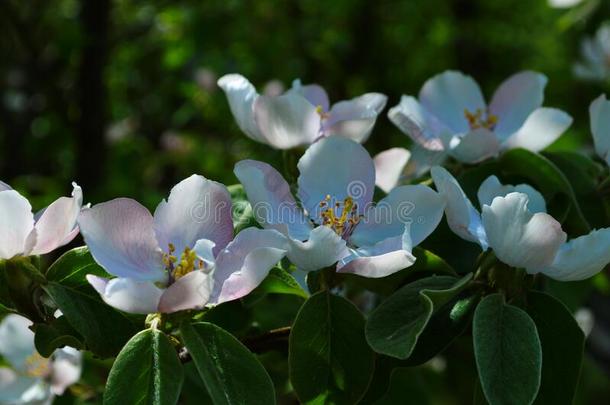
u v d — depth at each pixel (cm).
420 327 44
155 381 43
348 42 141
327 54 140
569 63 109
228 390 43
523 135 53
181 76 137
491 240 45
